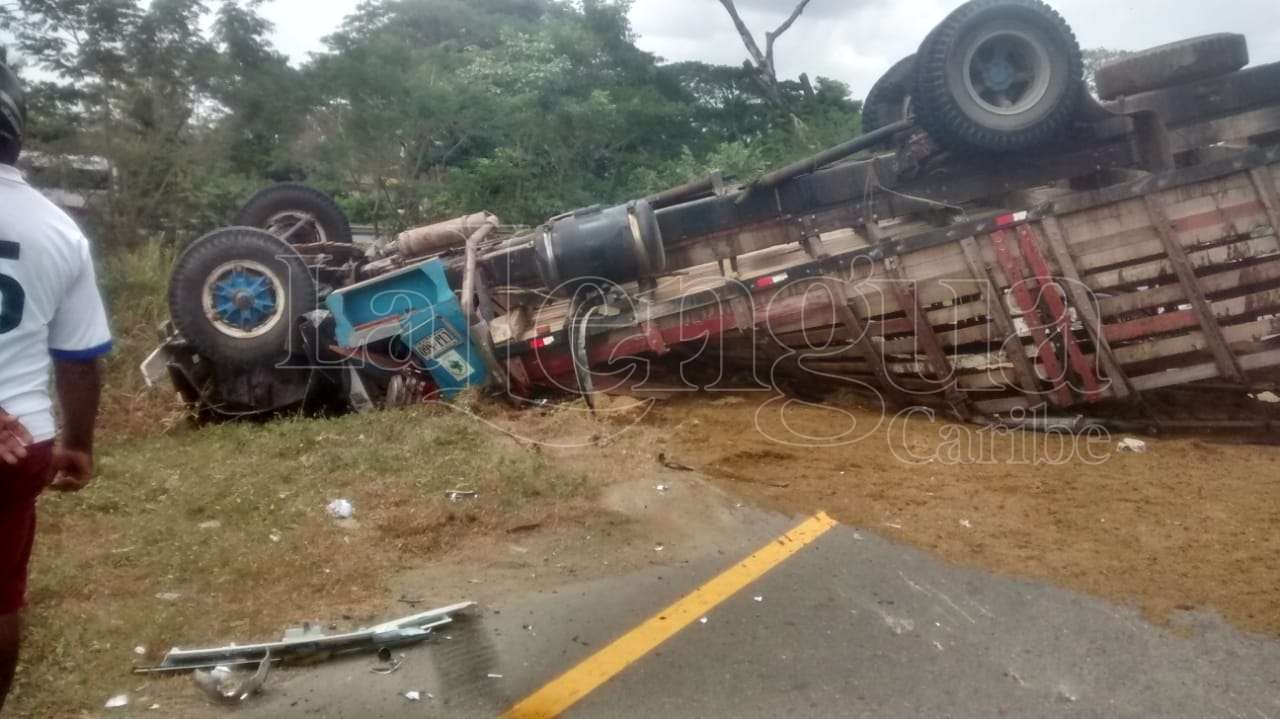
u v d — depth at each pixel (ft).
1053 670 13.07
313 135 63.10
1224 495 19.61
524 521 17.93
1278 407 26.08
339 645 13.30
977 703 12.31
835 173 25.90
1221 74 24.26
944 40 23.16
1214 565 16.22
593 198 62.13
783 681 12.78
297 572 15.70
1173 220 23.27
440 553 16.67
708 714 12.05
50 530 17.15
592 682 12.73
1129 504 19.11
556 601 14.99
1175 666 13.16
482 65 66.13
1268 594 15.16
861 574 15.97
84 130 51.93
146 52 55.52
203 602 14.67
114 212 50.83
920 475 20.90
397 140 62.39
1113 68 24.48
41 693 12.01
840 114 71.15
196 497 18.75
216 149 58.49
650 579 15.80
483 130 63.93
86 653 12.98
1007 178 25.34
